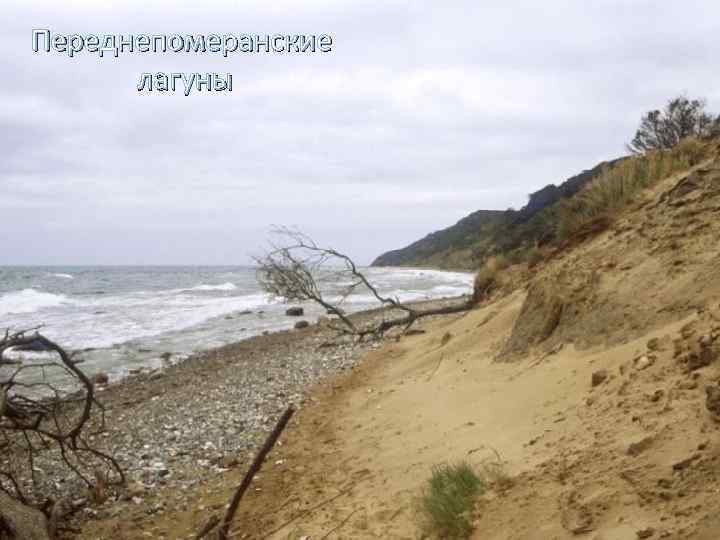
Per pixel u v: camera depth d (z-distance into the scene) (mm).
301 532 5141
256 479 7090
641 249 7230
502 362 7863
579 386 5531
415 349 12891
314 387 12195
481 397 6969
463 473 4375
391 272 89188
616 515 3080
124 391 14234
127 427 10586
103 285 61469
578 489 3467
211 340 22922
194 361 18047
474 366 8586
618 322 6398
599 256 7746
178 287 59625
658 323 5887
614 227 8859
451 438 5938
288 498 6168
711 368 3891
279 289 13367
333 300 38656
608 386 4879
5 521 5285
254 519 5879
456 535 3861
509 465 4453
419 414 7426
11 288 51812
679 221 7141
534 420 5328
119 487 7469
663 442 3424
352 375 12508
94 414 11773
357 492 5664
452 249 111188
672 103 15523
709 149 9688
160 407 12086
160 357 19281
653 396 4047
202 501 6785
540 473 3957
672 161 10000
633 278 6816
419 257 128000
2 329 24969
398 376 10688
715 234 6492
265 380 13812
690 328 4637
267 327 26406
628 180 10375
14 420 7180
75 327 26672
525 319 8070
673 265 6496
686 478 3008
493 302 12680
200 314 32375
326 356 15992
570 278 7727
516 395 6363
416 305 26250
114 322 28656
